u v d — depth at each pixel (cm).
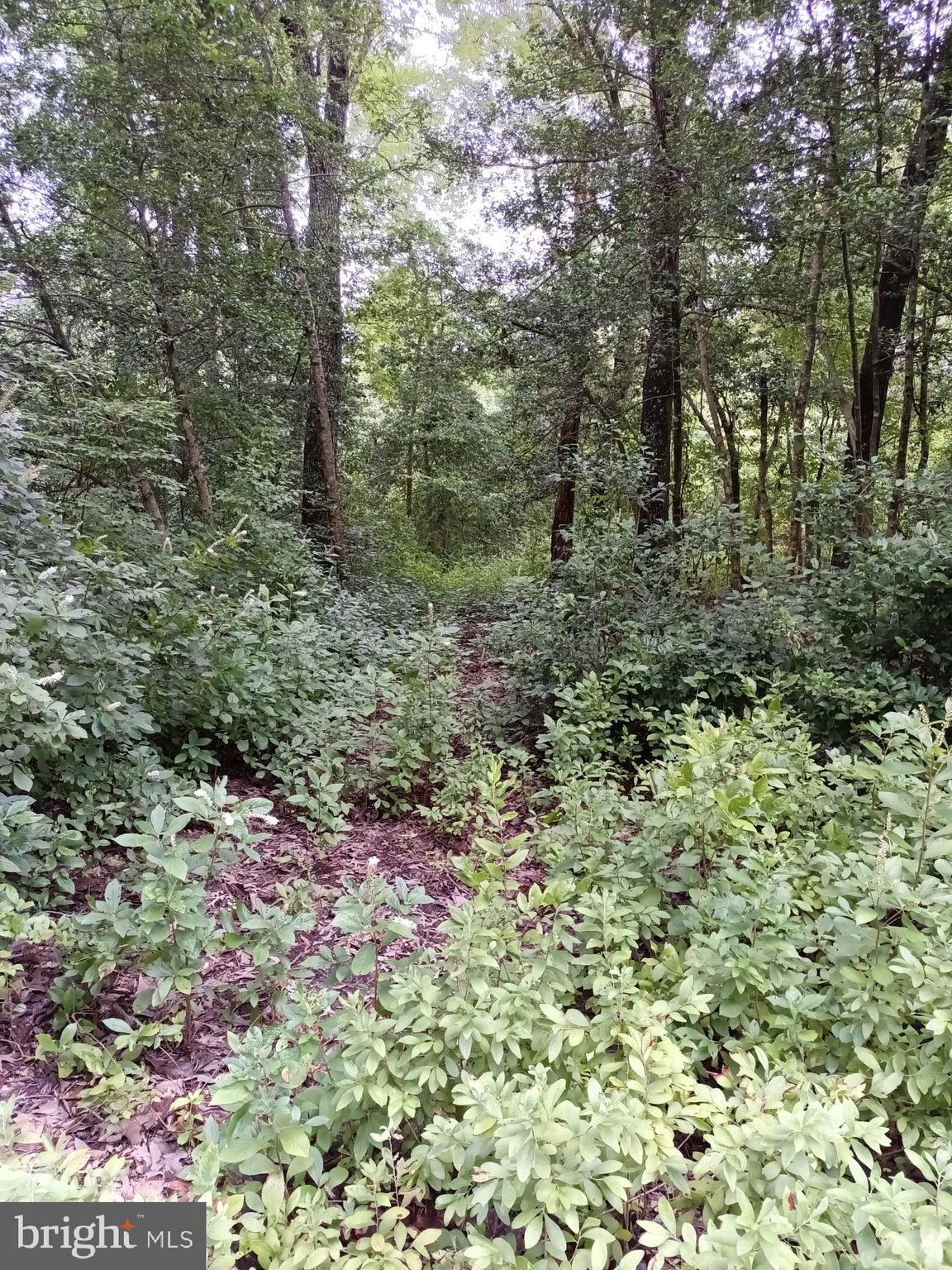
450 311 1079
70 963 222
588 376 984
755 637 517
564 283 875
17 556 339
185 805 220
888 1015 188
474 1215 157
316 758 401
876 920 209
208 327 779
